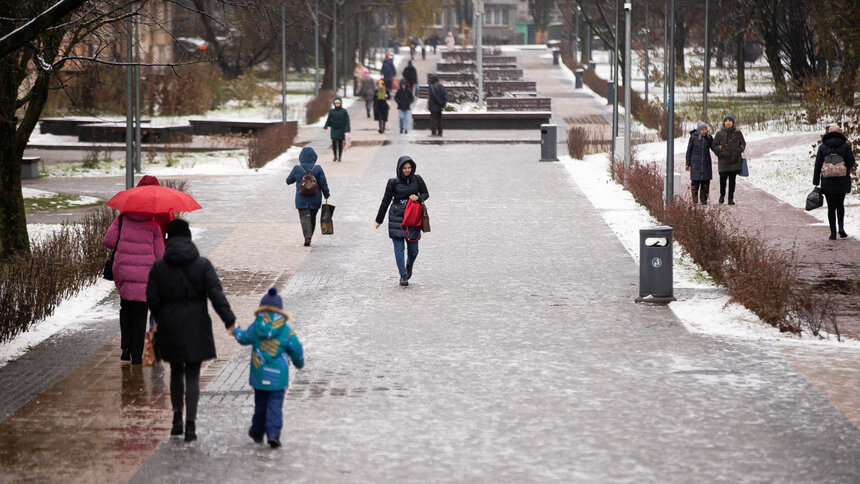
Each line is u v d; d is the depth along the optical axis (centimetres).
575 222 6950
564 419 2909
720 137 7669
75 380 3406
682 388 3222
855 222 6862
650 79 19725
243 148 12719
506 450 2645
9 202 5466
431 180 9250
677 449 2642
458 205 7744
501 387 3253
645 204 7519
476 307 4488
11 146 5459
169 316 2745
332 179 9369
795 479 2420
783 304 4250
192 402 2745
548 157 10788
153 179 3741
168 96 16925
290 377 3384
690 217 5878
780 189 8544
